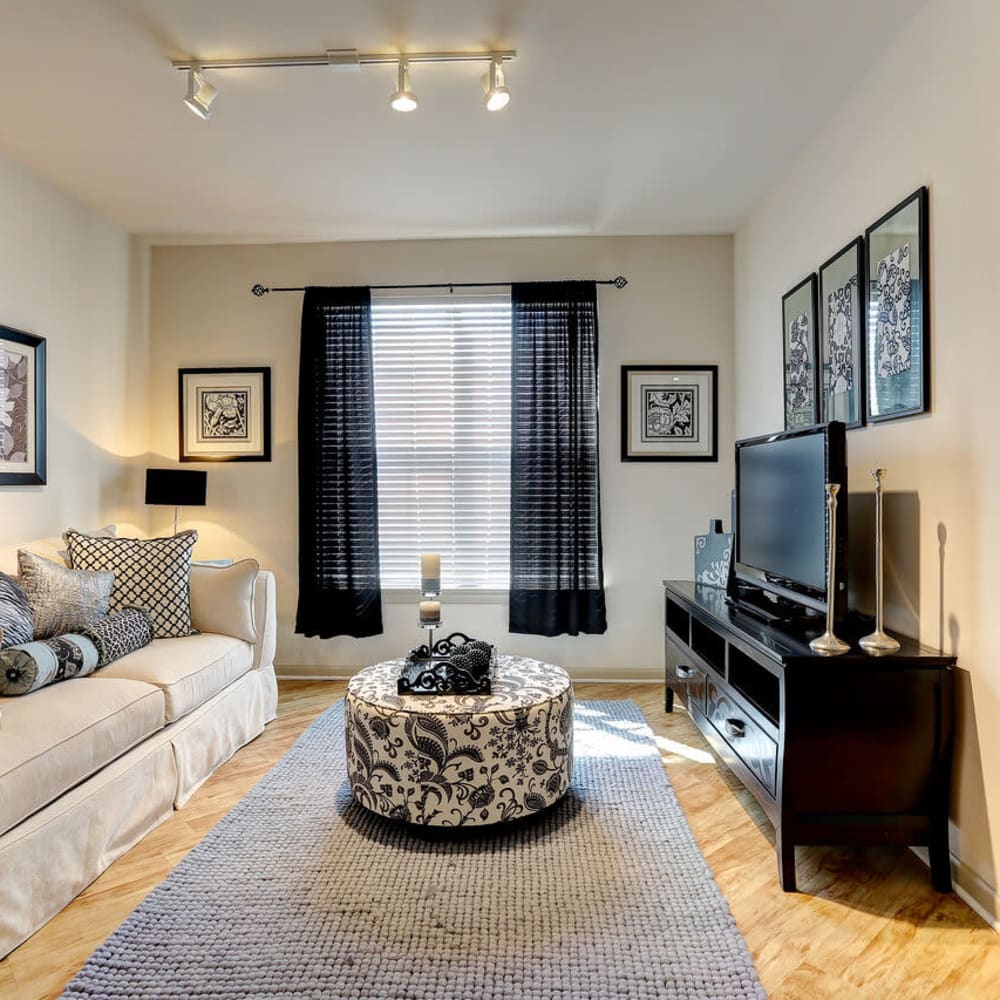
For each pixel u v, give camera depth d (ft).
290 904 5.82
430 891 6.01
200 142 9.27
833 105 8.41
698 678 9.18
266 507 13.12
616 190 10.78
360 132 8.98
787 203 10.15
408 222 12.07
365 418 12.75
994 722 5.66
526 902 5.84
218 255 13.16
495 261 12.89
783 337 10.30
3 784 5.37
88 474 11.59
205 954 5.18
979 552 5.86
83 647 7.66
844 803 6.12
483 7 6.60
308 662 13.12
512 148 9.43
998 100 5.59
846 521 6.66
